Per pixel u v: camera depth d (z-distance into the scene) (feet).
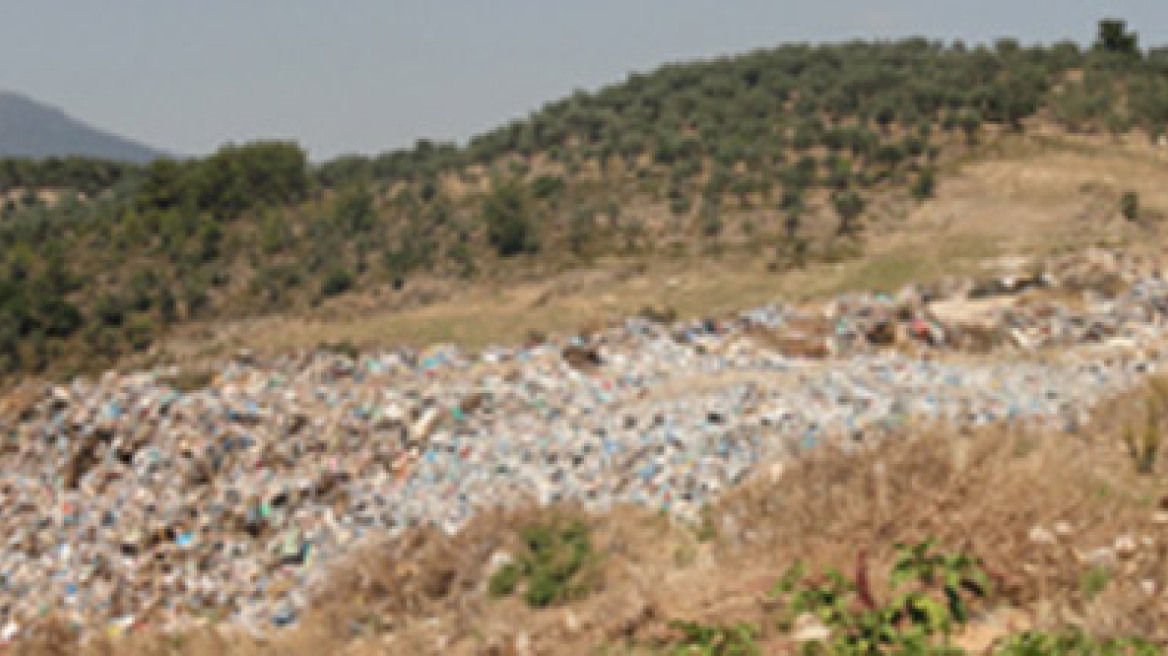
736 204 336.90
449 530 46.50
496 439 54.75
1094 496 35.53
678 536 42.32
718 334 75.56
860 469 40.24
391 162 483.51
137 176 528.22
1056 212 284.61
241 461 59.36
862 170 349.41
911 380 57.31
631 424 53.26
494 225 340.18
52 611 54.08
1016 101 362.12
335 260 341.82
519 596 39.86
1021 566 31.71
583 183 393.29
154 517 57.26
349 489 54.39
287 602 46.68
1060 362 65.00
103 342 299.17
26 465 68.59
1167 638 27.14
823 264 263.70
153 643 45.83
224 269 347.36
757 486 42.83
